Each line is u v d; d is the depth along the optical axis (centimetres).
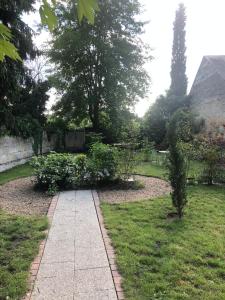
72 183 780
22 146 1399
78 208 584
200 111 1823
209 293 283
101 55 1883
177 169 524
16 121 1261
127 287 292
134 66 1984
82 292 284
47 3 127
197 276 315
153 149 1443
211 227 473
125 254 366
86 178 792
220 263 346
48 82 1833
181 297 274
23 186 820
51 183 751
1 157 1134
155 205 606
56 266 338
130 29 1973
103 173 802
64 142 2122
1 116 1146
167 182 854
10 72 1072
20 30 1166
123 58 1923
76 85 1964
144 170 1087
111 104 1933
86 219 511
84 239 419
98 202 633
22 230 454
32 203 632
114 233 439
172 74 2239
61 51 1911
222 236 434
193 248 388
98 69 1959
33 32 1243
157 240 416
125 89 1955
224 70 1622
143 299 272
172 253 371
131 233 439
